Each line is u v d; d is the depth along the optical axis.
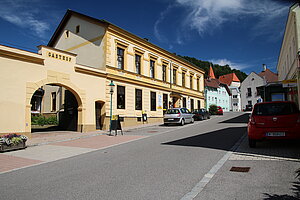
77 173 6.02
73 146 11.14
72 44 22.27
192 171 5.60
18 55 12.91
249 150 7.73
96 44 20.03
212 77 67.06
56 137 14.18
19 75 12.99
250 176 4.96
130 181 5.05
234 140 10.17
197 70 36.59
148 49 24.53
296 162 5.85
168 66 28.27
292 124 7.25
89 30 20.77
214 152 7.74
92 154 8.89
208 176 5.13
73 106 18.77
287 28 18.36
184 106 31.70
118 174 5.68
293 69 17.72
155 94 25.45
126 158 7.61
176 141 10.80
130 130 18.06
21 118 12.93
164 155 7.69
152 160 7.04
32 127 20.91
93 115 17.56
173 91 28.83
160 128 18.75
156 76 25.72
